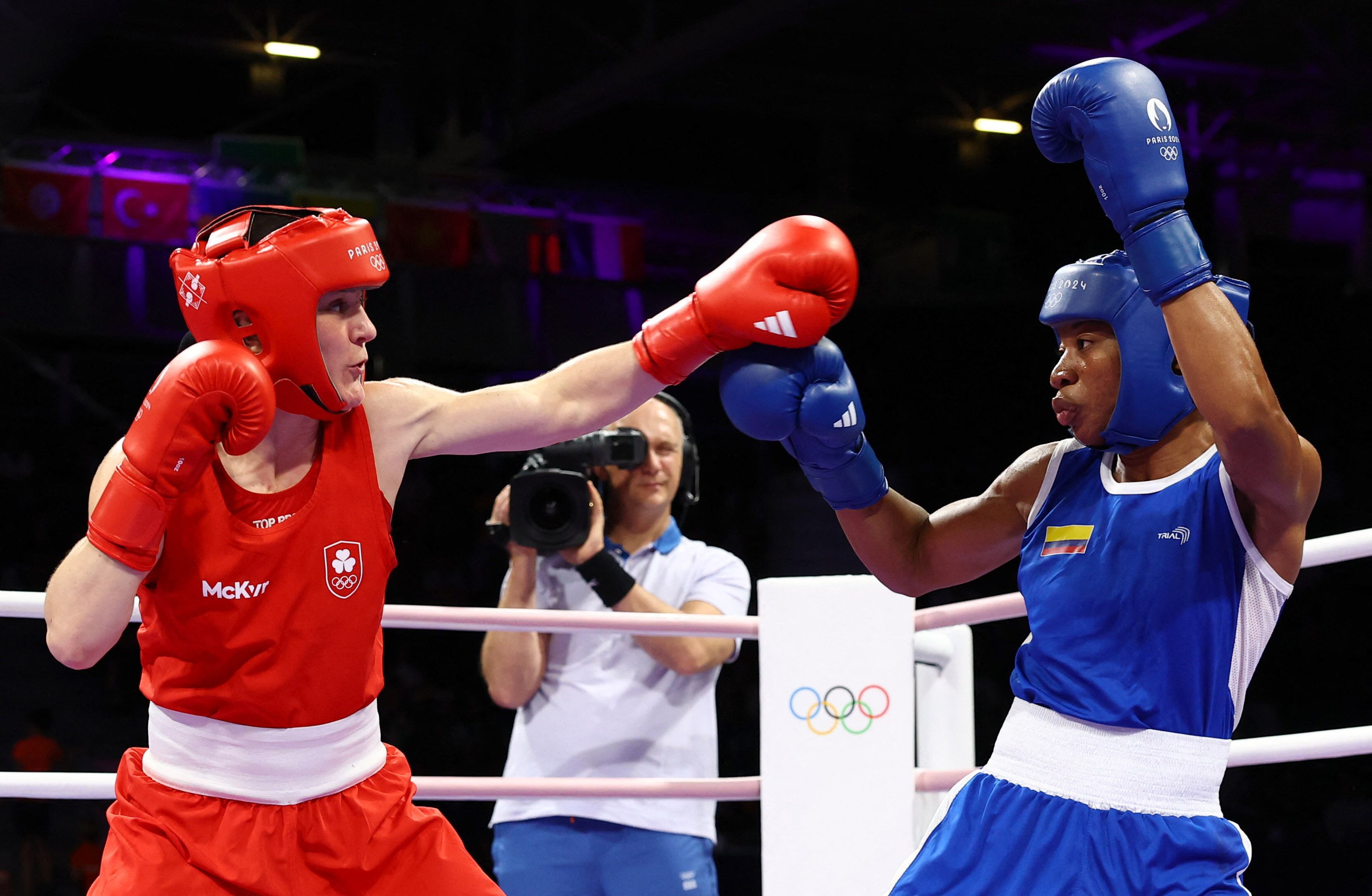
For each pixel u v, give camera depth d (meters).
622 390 1.86
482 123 13.18
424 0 11.98
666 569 2.81
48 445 13.35
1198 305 1.58
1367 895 7.52
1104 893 1.63
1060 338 1.83
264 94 13.13
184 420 1.56
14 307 11.42
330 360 1.67
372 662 1.77
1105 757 1.68
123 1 8.57
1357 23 10.79
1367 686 10.58
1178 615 1.68
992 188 13.74
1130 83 1.65
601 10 11.93
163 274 11.84
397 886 1.75
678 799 2.56
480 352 12.56
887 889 2.31
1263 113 12.11
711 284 1.84
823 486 2.00
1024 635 10.50
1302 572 11.06
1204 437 1.76
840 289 1.83
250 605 1.65
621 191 13.44
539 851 2.58
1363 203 12.16
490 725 9.95
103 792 2.15
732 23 10.14
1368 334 12.19
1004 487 1.97
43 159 11.73
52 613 1.58
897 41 11.76
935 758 2.63
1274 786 8.45
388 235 12.48
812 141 14.06
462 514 12.70
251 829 1.68
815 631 2.32
